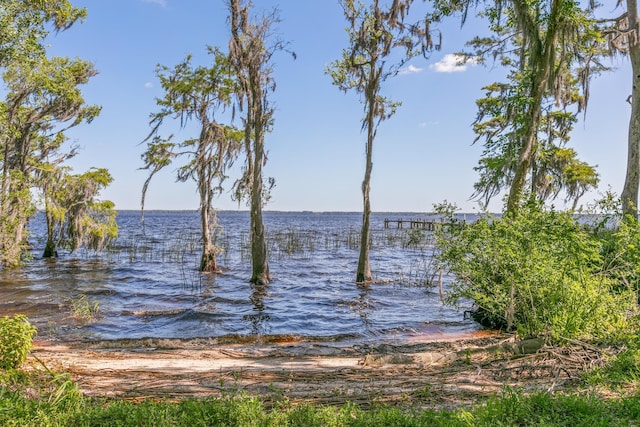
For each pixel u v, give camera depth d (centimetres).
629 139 1543
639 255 838
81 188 2683
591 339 763
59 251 3391
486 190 1436
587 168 2119
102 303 1564
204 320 1319
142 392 609
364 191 2152
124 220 12031
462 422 420
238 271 2466
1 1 1424
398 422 433
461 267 930
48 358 838
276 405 523
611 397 499
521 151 1255
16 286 1894
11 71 2103
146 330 1199
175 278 2192
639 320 805
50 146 2703
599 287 828
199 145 2303
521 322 898
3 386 517
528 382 606
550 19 1201
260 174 2109
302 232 5950
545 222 867
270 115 2159
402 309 1528
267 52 2102
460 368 711
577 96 1977
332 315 1426
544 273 819
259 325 1282
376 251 3684
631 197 1511
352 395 580
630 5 1529
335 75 2184
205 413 450
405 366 767
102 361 837
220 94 2350
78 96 2483
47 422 421
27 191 2238
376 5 2023
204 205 2416
